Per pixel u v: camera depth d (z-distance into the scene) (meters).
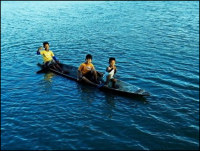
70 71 16.34
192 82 14.66
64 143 9.57
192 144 9.51
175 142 9.61
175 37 24.14
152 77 15.47
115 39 24.42
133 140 9.71
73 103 12.51
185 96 13.02
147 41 23.27
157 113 11.52
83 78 14.52
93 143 9.55
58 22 33.34
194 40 23.03
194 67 16.98
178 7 39.38
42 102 12.68
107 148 9.30
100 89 13.93
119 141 9.64
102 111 11.74
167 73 16.05
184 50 20.45
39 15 39.09
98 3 48.19
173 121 10.90
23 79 15.62
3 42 24.86
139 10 38.94
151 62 18.05
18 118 11.26
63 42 24.22
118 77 15.54
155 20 31.61
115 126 10.56
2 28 31.14
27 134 10.13
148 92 12.80
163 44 22.22
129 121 10.91
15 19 36.62
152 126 10.56
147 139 9.77
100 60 18.91
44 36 26.73
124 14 36.53
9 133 10.20
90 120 11.02
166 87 14.08
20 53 21.25
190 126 10.55
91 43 23.47
